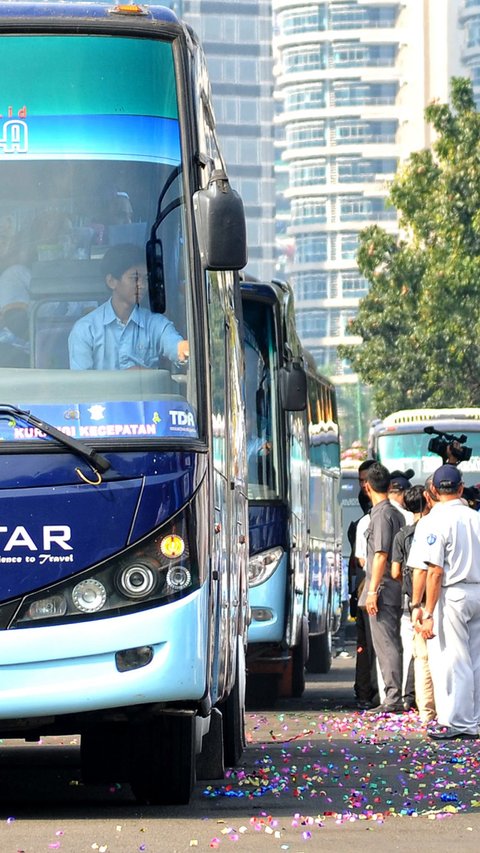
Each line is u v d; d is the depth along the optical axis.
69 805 12.87
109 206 11.88
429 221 65.62
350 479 59.84
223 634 13.23
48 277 11.73
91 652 11.24
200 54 12.86
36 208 11.81
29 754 17.53
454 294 65.62
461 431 46.19
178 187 11.97
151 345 11.71
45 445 11.33
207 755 14.95
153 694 11.29
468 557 19.47
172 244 11.88
